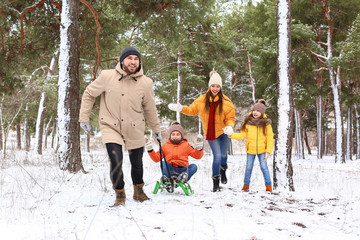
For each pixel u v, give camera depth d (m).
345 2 16.27
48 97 20.11
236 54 20.81
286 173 5.30
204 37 18.88
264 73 17.38
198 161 11.23
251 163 5.10
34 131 35.22
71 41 7.19
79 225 2.49
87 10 10.65
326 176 8.14
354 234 2.60
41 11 9.89
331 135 41.84
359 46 14.73
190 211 3.14
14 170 6.25
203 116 5.06
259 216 3.14
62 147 6.81
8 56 10.54
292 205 3.92
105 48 11.72
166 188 4.37
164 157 4.25
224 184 5.72
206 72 21.27
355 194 4.89
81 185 4.58
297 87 17.67
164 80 17.20
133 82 3.40
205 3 11.84
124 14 11.12
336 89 17.95
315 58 18.30
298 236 2.53
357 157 28.27
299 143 25.31
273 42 16.23
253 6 19.33
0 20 9.65
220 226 2.66
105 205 3.30
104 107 3.40
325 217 3.25
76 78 7.16
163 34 11.30
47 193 3.87
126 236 2.25
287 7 5.57
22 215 2.76
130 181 5.31
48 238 2.13
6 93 11.46
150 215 2.91
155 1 10.10
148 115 3.73
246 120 5.26
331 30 17.36
